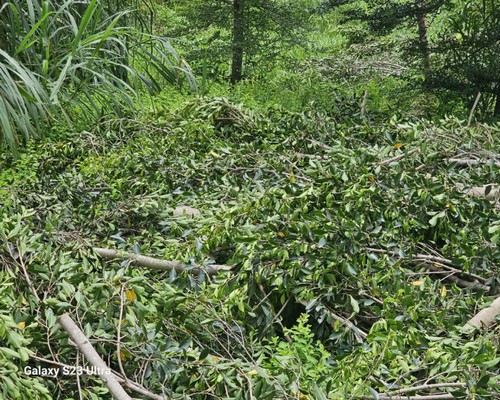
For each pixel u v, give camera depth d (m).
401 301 3.42
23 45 5.89
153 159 5.12
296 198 4.16
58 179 4.93
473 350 3.00
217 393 2.95
